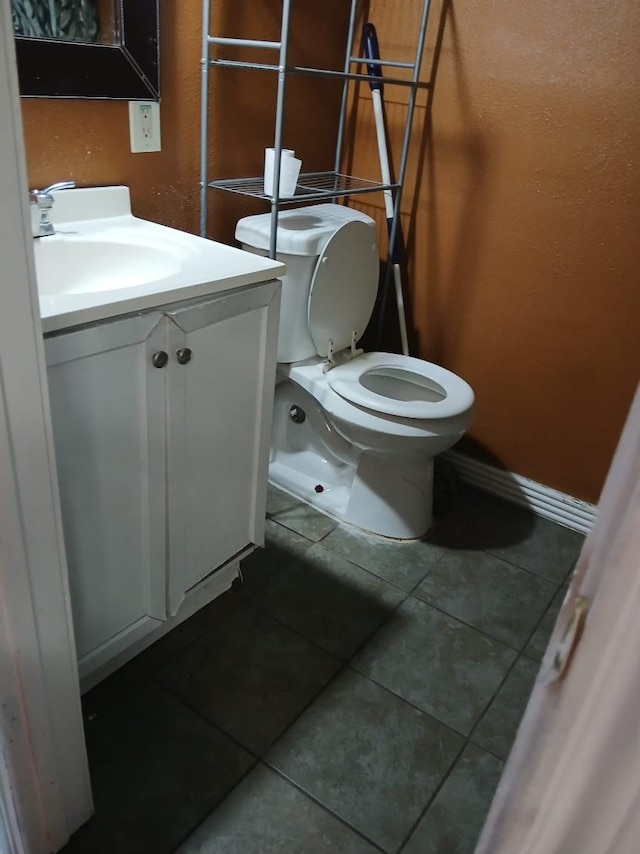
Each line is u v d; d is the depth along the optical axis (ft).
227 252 4.69
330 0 6.48
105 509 3.98
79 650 4.23
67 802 3.71
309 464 7.11
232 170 6.20
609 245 6.03
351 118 7.22
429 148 6.77
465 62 6.27
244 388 4.68
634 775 1.22
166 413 4.09
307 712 4.73
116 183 5.26
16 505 2.84
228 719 4.62
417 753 4.52
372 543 6.49
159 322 3.79
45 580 3.10
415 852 3.94
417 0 6.35
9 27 2.31
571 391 6.66
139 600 4.53
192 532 4.76
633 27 5.39
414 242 7.20
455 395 6.09
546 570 6.39
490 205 6.55
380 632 5.48
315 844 3.92
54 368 3.35
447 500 7.18
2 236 2.48
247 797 4.14
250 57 5.93
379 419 5.78
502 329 6.88
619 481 1.25
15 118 2.41
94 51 4.69
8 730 3.17
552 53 5.79
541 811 1.42
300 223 6.04
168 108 5.42
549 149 6.06
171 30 5.19
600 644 1.22
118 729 4.47
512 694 5.04
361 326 6.70
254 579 5.90
